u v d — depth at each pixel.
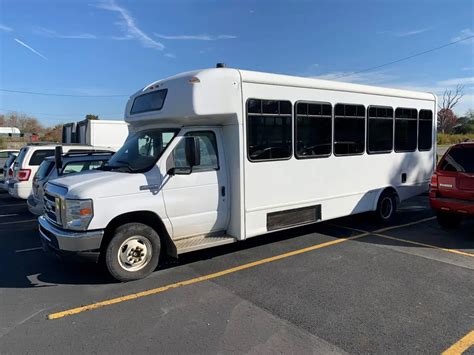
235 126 6.03
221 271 5.75
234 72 5.97
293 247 6.92
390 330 3.94
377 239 7.40
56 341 3.82
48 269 5.98
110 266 5.22
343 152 7.62
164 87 6.00
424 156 9.53
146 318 4.29
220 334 3.91
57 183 5.58
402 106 8.84
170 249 5.63
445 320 4.14
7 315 4.41
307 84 6.90
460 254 6.42
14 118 69.94
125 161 5.95
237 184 6.11
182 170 5.73
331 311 4.38
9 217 10.36
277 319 4.21
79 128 18.53
